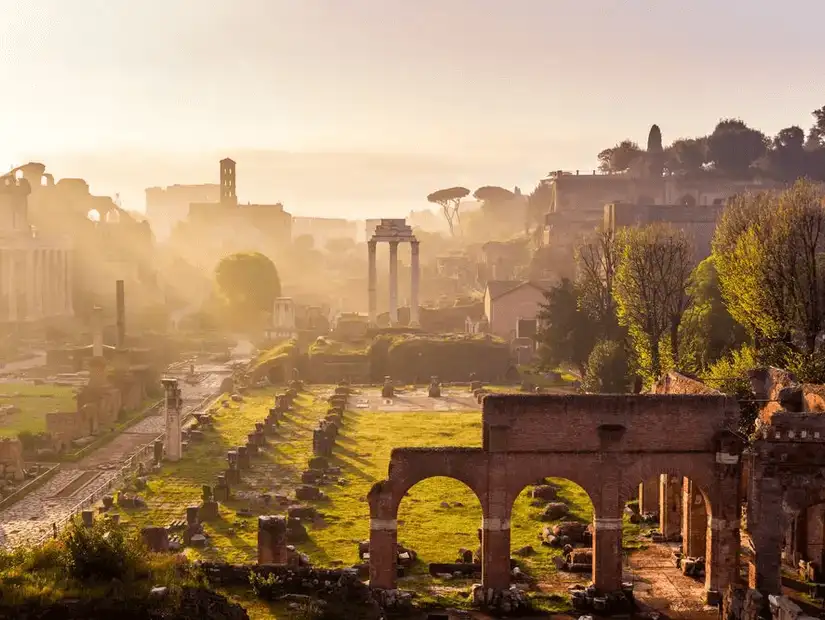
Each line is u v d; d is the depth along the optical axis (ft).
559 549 213.87
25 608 131.23
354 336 563.89
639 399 180.55
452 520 239.91
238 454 293.43
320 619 158.71
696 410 180.65
